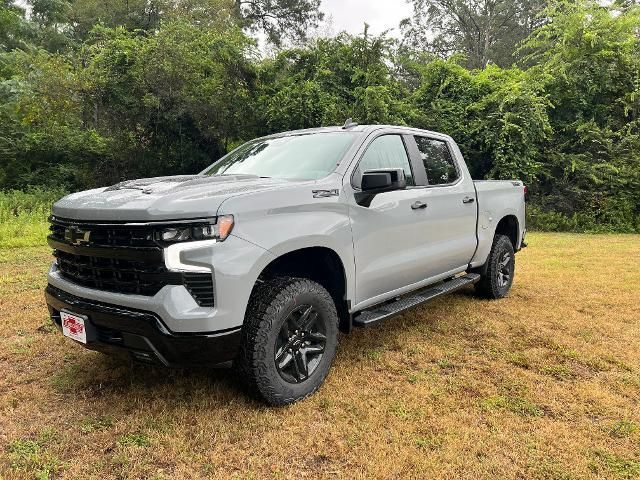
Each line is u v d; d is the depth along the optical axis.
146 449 2.63
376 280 3.74
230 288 2.71
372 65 15.97
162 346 2.67
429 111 16.34
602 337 4.40
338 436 2.78
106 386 3.39
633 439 2.75
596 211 14.57
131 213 2.70
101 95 14.84
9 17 19.23
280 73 16.45
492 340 4.34
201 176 3.76
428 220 4.28
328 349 3.35
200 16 24.33
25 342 4.19
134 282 2.76
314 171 3.61
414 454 2.59
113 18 25.23
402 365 3.80
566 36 15.86
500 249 5.64
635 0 18.41
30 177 15.96
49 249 8.82
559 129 16.08
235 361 2.96
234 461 2.54
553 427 2.87
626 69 15.46
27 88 15.74
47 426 2.87
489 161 15.72
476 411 3.06
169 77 14.41
